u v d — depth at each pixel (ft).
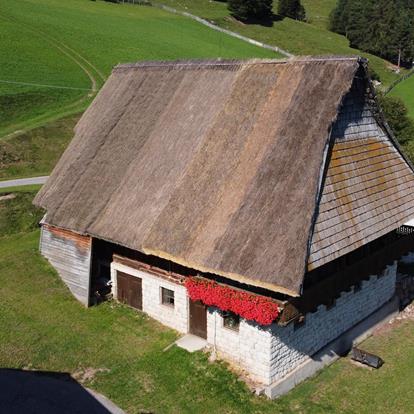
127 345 65.57
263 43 280.72
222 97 69.31
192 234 59.31
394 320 78.79
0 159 126.52
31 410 54.80
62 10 254.27
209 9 331.57
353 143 65.36
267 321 53.83
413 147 134.10
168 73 79.10
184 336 66.44
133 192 68.44
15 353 63.62
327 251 55.88
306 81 62.18
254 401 56.70
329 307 65.87
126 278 73.82
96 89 174.50
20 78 170.71
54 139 140.26
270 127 61.67
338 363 66.80
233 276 53.93
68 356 63.52
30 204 106.01
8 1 245.65
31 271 81.30
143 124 75.56
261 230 54.75
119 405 55.98
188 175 64.75
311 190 54.44
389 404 58.85
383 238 74.84
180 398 56.85
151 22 270.26
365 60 60.90
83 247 73.87
